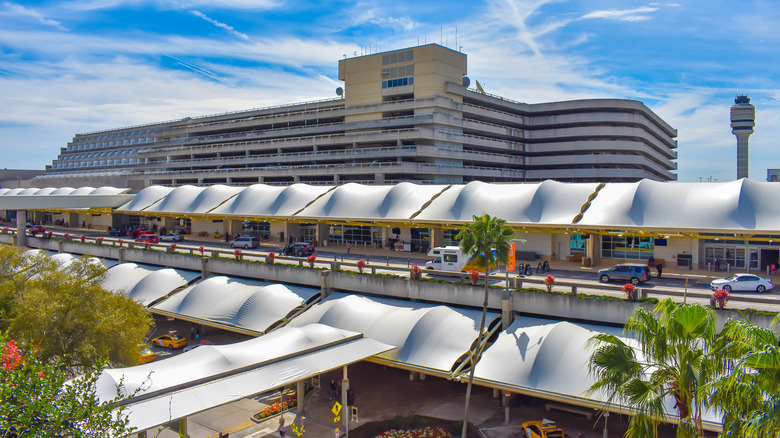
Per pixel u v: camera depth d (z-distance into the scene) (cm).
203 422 3334
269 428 3234
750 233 4388
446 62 10312
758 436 1294
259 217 7600
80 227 11319
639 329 1673
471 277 3953
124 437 1427
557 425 3117
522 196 5819
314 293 4694
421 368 3359
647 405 1562
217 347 3191
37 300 3158
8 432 1198
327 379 4056
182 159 14088
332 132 11331
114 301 3578
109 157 16800
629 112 11244
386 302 4269
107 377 2595
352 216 6706
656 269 5109
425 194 6719
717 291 3095
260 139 12388
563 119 11138
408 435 3028
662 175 13225
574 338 3189
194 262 5794
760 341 1418
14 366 1416
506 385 3044
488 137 11062
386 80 10662
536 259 5853
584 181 10894
